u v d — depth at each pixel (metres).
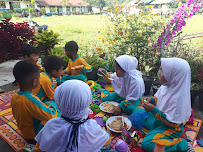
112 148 2.28
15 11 31.52
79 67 3.74
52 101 2.69
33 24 9.59
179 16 4.04
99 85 4.08
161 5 4.85
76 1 47.53
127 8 4.66
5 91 4.04
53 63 2.59
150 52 4.44
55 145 1.41
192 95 3.38
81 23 17.84
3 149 2.35
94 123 1.51
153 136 2.18
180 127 2.23
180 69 2.01
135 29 4.30
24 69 1.93
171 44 4.87
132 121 2.68
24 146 2.36
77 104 1.31
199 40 7.00
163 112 2.18
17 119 2.18
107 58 4.61
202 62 4.09
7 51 5.33
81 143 1.40
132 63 2.82
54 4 41.00
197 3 3.87
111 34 4.93
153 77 4.03
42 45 5.47
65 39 9.57
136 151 2.26
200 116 3.20
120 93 3.15
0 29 5.44
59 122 1.41
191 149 2.09
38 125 2.28
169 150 2.06
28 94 2.04
